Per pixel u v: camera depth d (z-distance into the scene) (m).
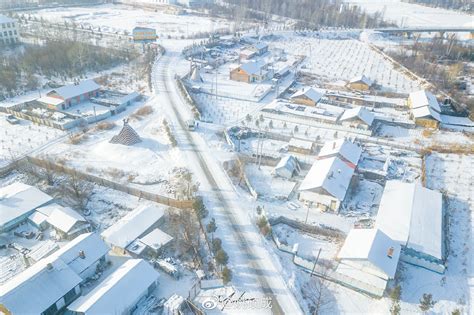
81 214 63.88
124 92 115.88
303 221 63.97
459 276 54.88
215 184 72.44
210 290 50.25
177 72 134.62
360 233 56.78
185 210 64.06
